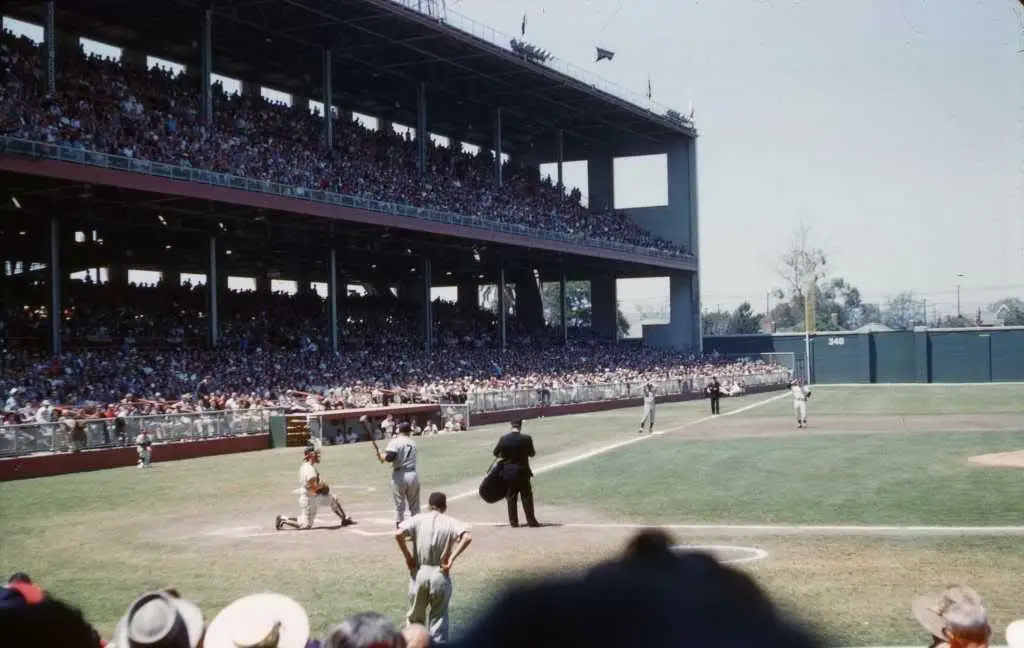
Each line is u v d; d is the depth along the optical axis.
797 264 126.31
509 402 54.16
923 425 38.94
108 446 32.41
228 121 54.25
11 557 15.51
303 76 69.44
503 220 69.19
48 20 42.91
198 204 47.62
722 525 16.50
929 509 17.44
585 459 29.12
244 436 38.47
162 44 61.28
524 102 79.38
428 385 52.81
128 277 68.00
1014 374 95.25
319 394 46.69
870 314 151.75
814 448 30.25
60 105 41.97
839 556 13.39
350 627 4.02
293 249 64.94
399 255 67.44
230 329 54.38
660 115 89.50
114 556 15.45
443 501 9.31
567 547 14.85
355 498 22.77
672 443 33.91
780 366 93.69
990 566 12.46
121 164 40.41
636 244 87.69
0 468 28.80
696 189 97.00
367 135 68.81
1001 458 25.47
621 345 90.81
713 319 167.12
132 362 42.97
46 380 37.84
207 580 13.22
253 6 53.66
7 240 53.09
